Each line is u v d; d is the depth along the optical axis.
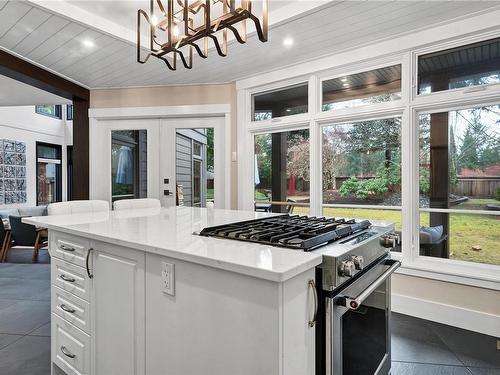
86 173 4.42
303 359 1.03
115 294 1.42
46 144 8.67
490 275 2.46
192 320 1.13
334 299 1.12
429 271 2.67
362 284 1.34
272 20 2.65
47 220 1.93
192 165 4.34
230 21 1.54
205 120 4.30
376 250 1.47
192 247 1.19
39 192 8.45
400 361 2.05
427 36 2.70
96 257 1.52
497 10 2.40
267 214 2.36
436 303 2.67
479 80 2.55
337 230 1.42
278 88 3.79
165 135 4.39
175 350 1.19
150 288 1.27
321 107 3.44
